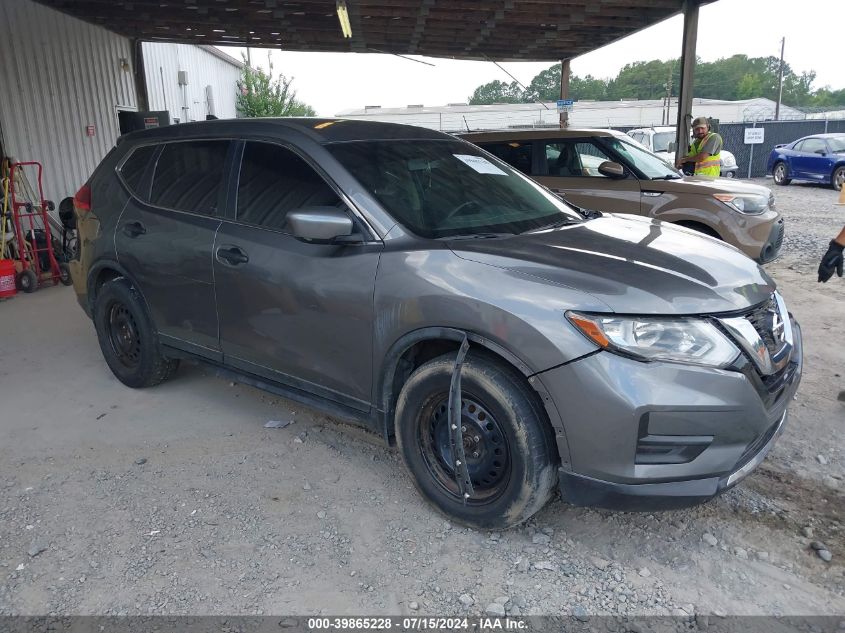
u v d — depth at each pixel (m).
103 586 2.73
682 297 2.68
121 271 4.37
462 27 11.59
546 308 2.65
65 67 10.49
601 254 3.00
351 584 2.74
